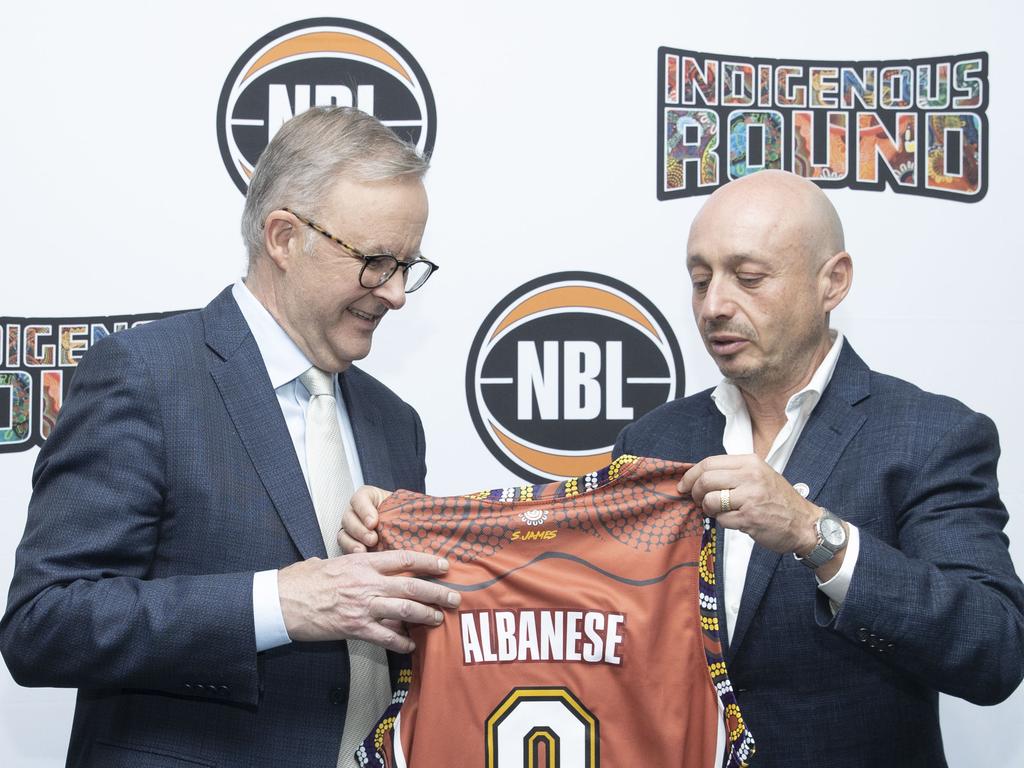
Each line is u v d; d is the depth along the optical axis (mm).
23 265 2283
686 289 2344
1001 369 2338
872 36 2344
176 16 2297
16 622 1376
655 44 2330
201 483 1438
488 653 1435
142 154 2297
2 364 2279
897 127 2344
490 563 1461
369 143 1492
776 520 1336
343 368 1604
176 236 2305
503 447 2342
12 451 2281
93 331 2295
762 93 2344
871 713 1508
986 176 2344
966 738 2338
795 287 1560
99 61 2289
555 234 2338
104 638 1320
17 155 2279
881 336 2346
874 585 1337
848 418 1598
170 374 1469
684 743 1382
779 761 1505
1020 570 2312
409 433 1833
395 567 1396
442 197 2330
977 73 2342
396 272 1514
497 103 2328
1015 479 2326
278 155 1516
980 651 1354
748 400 1724
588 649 1425
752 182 1631
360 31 2318
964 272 2348
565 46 2330
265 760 1422
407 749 1423
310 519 1480
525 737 1420
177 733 1412
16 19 2275
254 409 1507
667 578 1431
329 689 1474
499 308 2340
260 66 2311
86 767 1455
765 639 1526
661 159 2336
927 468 1506
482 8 2320
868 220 2346
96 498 1395
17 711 2283
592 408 2350
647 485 1470
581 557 1460
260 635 1353
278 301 1555
